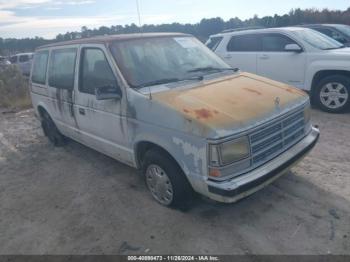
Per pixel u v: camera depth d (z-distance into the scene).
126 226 3.67
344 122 6.37
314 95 7.24
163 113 3.37
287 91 3.96
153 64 4.15
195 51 4.75
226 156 3.01
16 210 4.27
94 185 4.72
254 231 3.39
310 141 3.88
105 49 4.11
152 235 3.48
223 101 3.41
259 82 4.14
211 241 3.30
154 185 3.95
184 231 3.49
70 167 5.45
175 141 3.30
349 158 4.80
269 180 3.30
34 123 8.55
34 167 5.61
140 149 3.98
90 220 3.87
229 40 8.81
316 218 3.49
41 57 5.97
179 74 4.16
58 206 4.26
